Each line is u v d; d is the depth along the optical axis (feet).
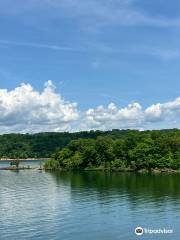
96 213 292.20
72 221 268.21
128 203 330.54
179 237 230.48
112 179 551.18
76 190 421.59
